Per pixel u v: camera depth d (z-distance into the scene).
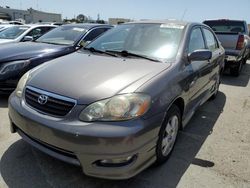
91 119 2.60
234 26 10.38
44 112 2.81
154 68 3.24
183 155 3.56
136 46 3.89
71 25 7.16
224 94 6.59
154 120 2.77
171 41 3.83
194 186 2.96
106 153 2.53
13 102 3.15
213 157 3.56
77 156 2.60
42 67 3.46
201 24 4.83
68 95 2.74
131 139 2.54
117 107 2.61
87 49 4.15
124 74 3.02
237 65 8.52
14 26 9.73
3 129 4.04
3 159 3.28
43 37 6.80
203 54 3.64
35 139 2.89
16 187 2.82
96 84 2.83
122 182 2.97
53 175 3.03
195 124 4.62
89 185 2.90
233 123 4.73
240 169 3.31
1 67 5.06
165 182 3.00
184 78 3.45
